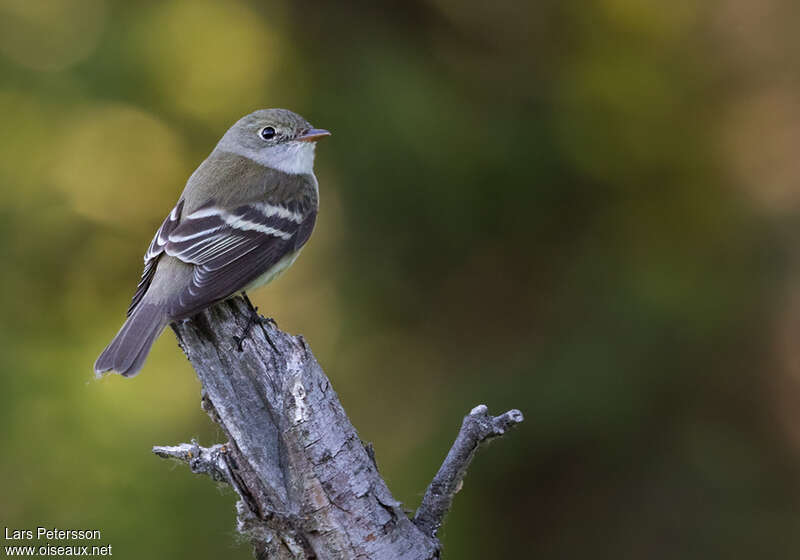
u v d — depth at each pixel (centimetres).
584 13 1227
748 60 1270
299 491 549
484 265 1196
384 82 1110
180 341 649
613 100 1210
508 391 1134
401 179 1123
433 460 1089
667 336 1148
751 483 1177
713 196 1243
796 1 1304
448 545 1116
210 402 586
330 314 1159
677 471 1166
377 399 1156
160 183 1107
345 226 1143
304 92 1108
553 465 1152
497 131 1154
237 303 744
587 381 1126
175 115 1097
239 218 821
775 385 1191
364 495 547
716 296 1162
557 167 1186
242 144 897
